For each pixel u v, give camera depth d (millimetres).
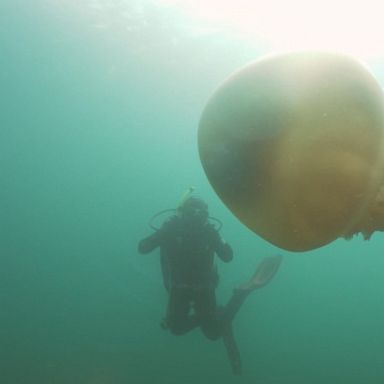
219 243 6781
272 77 1241
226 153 1314
